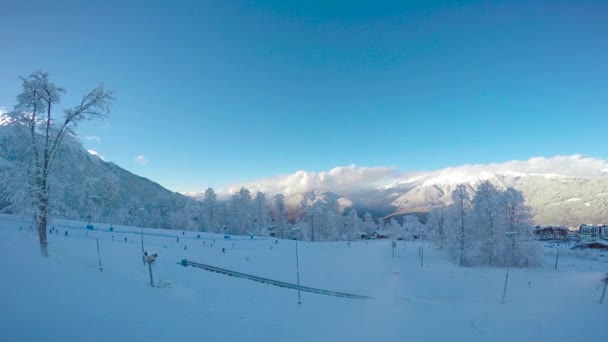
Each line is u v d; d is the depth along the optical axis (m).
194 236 70.88
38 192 23.38
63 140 25.06
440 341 13.91
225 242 65.44
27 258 21.81
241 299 23.72
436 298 29.78
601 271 51.56
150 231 72.62
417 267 52.81
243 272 36.75
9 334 11.88
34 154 23.73
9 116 23.33
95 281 20.34
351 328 16.52
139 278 23.81
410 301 24.73
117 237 53.41
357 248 74.12
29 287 16.88
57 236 40.88
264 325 16.64
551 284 36.53
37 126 24.11
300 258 52.47
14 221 46.69
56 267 21.36
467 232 60.25
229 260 43.69
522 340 13.64
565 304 22.12
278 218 115.50
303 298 26.84
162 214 125.44
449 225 64.75
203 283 27.56
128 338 12.95
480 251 59.50
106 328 13.67
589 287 31.12
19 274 18.34
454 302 24.44
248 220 106.81
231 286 28.11
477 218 60.34
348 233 121.25
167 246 49.34
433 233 87.81
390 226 166.38
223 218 108.88
